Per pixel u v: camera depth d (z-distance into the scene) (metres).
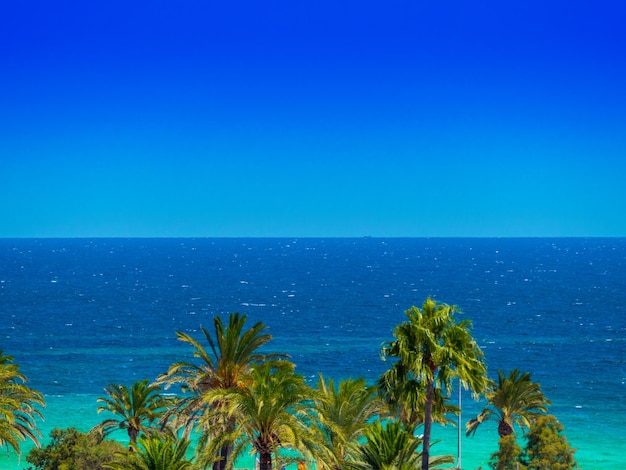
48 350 166.88
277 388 34.75
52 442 56.16
